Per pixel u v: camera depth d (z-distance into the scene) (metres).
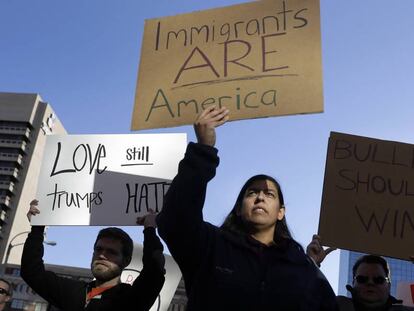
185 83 3.74
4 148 78.25
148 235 3.86
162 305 5.43
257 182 2.89
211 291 2.57
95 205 4.61
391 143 4.43
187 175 2.57
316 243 3.98
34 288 3.96
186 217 2.54
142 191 4.59
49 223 4.58
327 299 2.71
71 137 4.91
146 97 3.78
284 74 3.55
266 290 2.56
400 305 3.97
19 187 77.06
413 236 4.11
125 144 4.80
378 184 4.30
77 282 4.01
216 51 3.79
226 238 2.72
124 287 3.78
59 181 4.75
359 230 4.14
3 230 74.69
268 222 2.78
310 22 3.68
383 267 3.98
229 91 3.61
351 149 4.42
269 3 3.86
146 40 4.00
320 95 3.42
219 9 3.96
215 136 2.71
